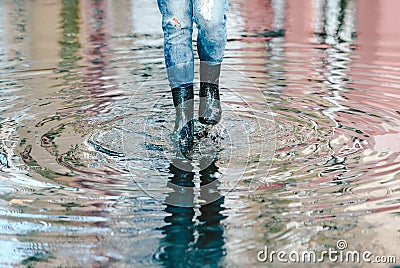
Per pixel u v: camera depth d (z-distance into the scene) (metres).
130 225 4.06
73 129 6.15
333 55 9.87
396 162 5.15
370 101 7.12
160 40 11.43
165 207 4.34
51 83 8.14
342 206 4.31
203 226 4.04
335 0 17.75
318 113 6.66
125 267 3.54
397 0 17.14
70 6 17.09
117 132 6.04
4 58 9.98
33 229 4.00
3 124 6.31
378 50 10.25
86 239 3.87
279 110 6.78
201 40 5.60
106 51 10.43
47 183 4.79
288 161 5.23
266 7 16.77
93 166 5.15
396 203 4.34
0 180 4.85
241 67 8.97
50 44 11.24
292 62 9.34
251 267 3.53
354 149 5.50
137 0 18.53
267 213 4.22
